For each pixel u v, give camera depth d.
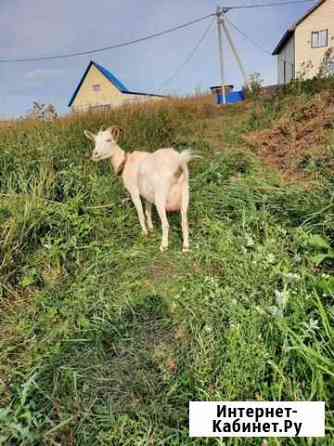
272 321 1.89
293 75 20.94
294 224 3.10
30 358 2.09
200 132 7.40
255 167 4.63
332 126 5.20
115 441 1.55
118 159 3.54
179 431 1.53
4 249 2.90
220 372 1.74
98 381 1.82
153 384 1.79
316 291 2.04
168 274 2.88
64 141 5.59
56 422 1.66
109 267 3.03
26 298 2.70
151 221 3.71
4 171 4.31
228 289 2.34
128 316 2.37
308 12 22.81
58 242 3.18
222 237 3.14
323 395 1.50
